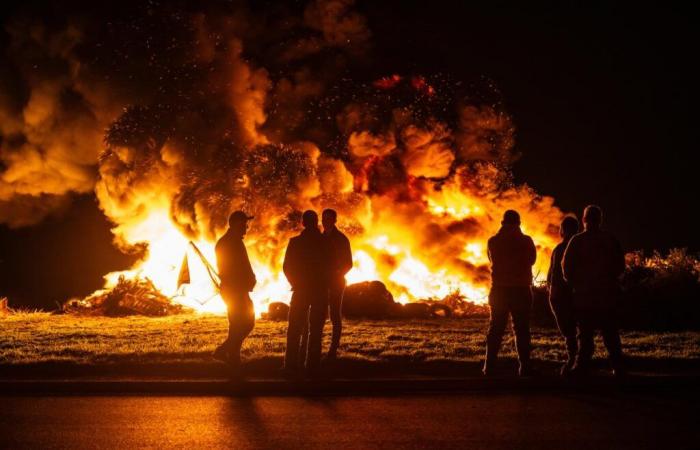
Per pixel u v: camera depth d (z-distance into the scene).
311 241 10.10
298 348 10.06
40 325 15.91
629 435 7.02
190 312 19.59
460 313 19.12
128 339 13.09
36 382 9.30
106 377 9.73
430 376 9.82
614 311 9.44
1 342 12.71
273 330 14.59
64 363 10.31
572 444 6.71
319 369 9.99
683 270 17.17
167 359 10.70
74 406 8.38
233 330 9.91
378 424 7.48
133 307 18.91
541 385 9.50
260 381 9.38
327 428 7.33
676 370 10.21
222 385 9.30
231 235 10.12
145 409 8.23
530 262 9.89
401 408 8.23
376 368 10.34
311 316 9.98
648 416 7.80
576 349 10.04
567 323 10.09
